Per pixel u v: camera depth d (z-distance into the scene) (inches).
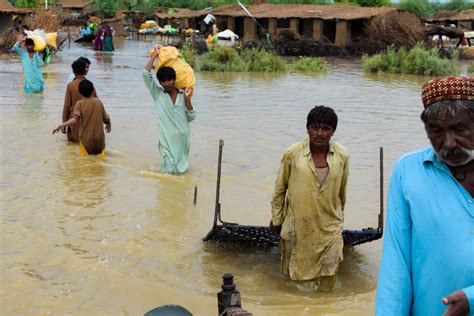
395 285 104.7
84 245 234.8
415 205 104.0
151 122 498.3
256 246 241.9
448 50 1542.8
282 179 207.6
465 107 98.6
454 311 95.8
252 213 278.2
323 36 1777.8
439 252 101.7
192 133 455.8
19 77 826.2
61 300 190.9
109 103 604.1
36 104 571.8
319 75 1023.0
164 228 256.2
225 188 316.8
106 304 189.6
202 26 2352.4
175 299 194.4
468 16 2041.1
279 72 1071.0
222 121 512.7
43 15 1582.2
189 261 224.7
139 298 194.1
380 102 660.1
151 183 319.9
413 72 1087.6
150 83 334.6
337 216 205.8
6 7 1876.2
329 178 199.5
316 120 196.1
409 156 108.6
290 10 1924.2
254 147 414.6
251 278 211.9
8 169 339.0
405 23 1608.0
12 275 206.8
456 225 100.7
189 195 302.5
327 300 197.3
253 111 573.0
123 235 246.4
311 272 205.6
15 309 184.1
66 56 1322.6
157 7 3085.6
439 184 103.1
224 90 751.7
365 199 304.3
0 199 286.0
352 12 1756.9
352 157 388.8
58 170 339.9
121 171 341.4
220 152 240.7
